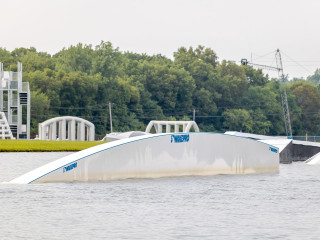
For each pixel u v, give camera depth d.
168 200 55.94
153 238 40.62
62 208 50.91
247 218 47.44
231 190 63.25
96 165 68.50
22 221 45.53
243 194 60.38
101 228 43.47
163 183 67.62
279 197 58.56
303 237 41.19
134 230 42.88
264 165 83.06
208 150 77.88
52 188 61.69
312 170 88.62
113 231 42.56
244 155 81.19
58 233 41.84
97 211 49.81
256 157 82.38
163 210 50.66
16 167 92.06
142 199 56.25
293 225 44.84
